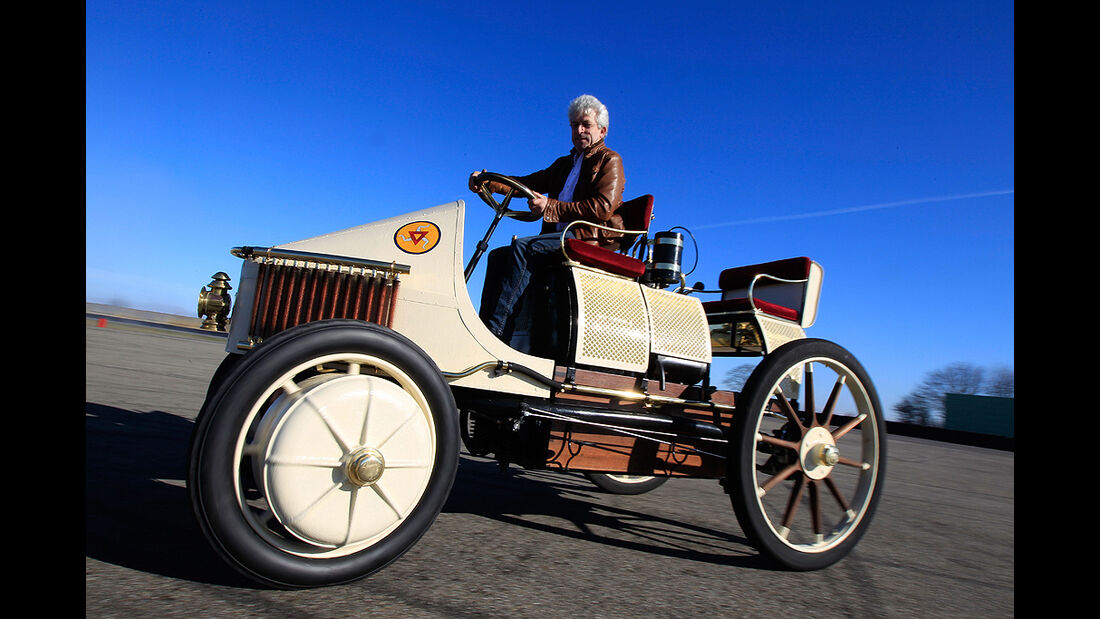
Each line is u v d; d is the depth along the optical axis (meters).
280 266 2.01
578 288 2.60
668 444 2.77
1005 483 7.14
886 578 2.53
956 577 2.64
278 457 1.61
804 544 2.57
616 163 3.04
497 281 2.94
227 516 1.56
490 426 2.64
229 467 1.58
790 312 3.25
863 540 3.25
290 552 1.66
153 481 2.73
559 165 3.64
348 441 1.69
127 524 2.11
